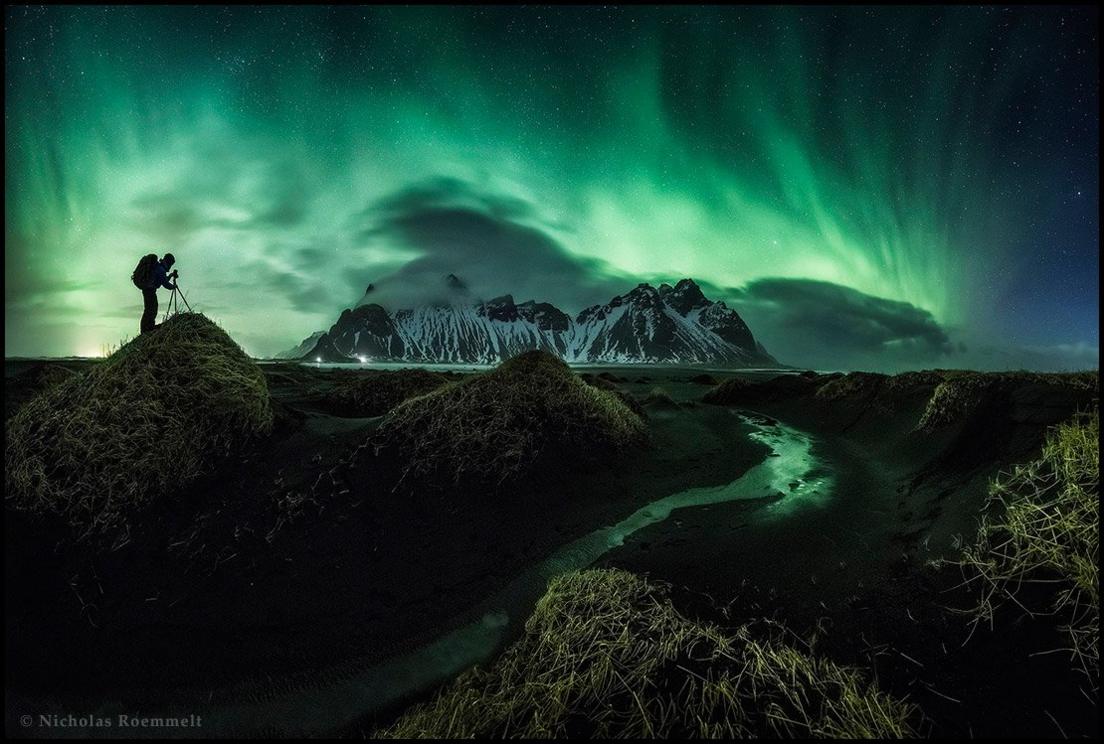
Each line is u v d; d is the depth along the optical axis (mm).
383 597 6262
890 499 8328
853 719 3967
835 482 9859
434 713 4359
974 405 9734
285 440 9297
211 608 5898
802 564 6406
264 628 5672
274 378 21859
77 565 6336
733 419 17141
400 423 9711
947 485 7805
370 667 5180
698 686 4281
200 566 6500
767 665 4422
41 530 6668
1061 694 3992
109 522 6898
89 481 7176
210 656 5289
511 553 7316
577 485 9422
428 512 8055
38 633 5391
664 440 13039
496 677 4793
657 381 34750
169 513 7238
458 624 5840
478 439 9359
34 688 4816
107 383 8211
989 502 6438
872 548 6586
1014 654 4395
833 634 5023
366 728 4469
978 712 4016
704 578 6203
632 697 4215
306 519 7520
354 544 7188
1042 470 6402
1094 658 4125
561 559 7199
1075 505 5406
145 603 5895
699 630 4848
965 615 4902
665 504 9133
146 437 7770
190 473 7820
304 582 6398
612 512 8742
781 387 21016
